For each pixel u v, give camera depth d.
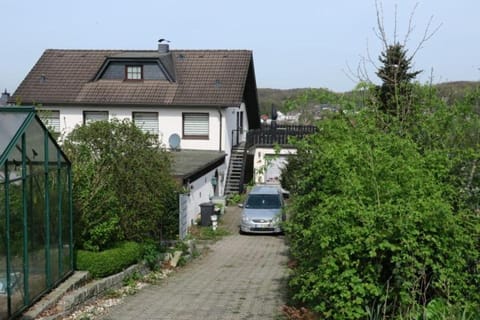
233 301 10.18
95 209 11.33
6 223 7.74
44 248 9.22
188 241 16.73
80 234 11.06
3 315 7.65
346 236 6.31
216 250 18.12
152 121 30.05
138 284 11.75
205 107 29.33
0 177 7.61
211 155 27.41
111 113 30.17
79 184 11.41
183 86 30.50
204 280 12.62
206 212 23.05
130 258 11.91
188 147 29.81
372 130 7.84
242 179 30.61
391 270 6.48
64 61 33.12
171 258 14.54
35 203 8.88
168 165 14.48
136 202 13.05
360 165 6.79
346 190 6.51
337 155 6.92
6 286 7.73
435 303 6.05
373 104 9.08
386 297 6.20
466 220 6.76
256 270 14.25
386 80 9.79
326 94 9.29
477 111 8.27
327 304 6.68
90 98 30.06
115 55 31.22
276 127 29.20
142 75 31.08
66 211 10.37
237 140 33.28
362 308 6.39
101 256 10.88
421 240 6.29
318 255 6.91
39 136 9.08
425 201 6.23
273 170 29.19
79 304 9.36
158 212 13.78
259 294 10.88
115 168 12.94
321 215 6.55
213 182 27.30
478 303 6.24
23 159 8.40
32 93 30.77
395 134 8.02
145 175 13.30
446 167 7.18
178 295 10.77
